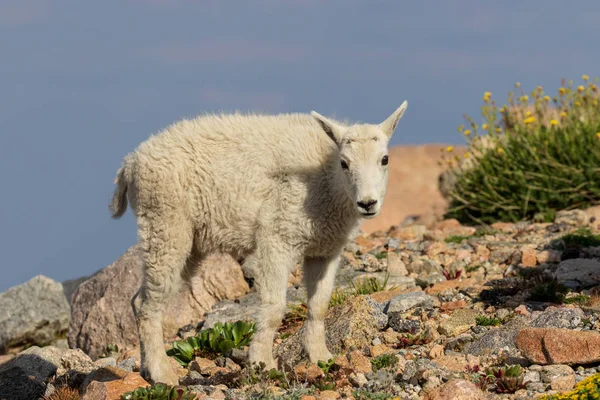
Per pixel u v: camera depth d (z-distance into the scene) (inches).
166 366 1169.4
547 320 1205.7
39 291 2033.7
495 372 1023.6
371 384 1023.0
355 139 1117.7
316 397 990.4
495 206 2337.6
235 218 1181.7
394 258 1771.7
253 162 1179.3
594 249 1695.4
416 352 1184.2
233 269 1747.0
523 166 2362.2
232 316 1571.1
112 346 1685.5
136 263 1815.9
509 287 1477.6
